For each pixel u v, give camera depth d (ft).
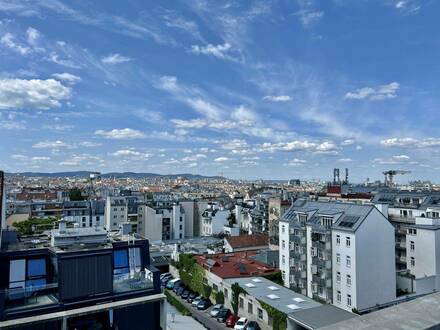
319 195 337.31
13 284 72.64
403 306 23.03
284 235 207.41
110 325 73.67
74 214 354.54
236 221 387.14
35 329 65.77
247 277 177.78
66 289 69.97
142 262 85.97
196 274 199.93
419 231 195.11
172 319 144.66
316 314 75.20
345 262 166.30
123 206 362.94
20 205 389.80
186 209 408.67
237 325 145.79
